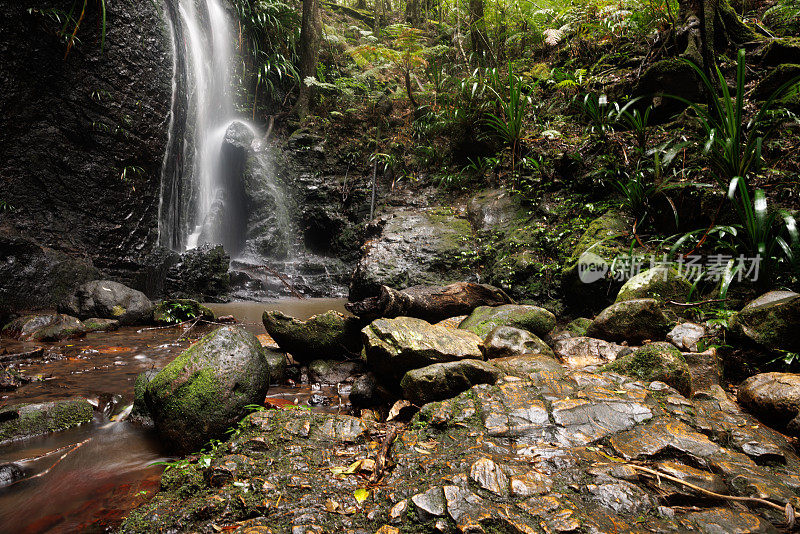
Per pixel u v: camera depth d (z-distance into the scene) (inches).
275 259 341.7
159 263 281.1
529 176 232.7
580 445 66.8
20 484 74.8
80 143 254.1
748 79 194.4
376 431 82.5
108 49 264.8
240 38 414.6
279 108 425.7
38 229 236.5
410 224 243.3
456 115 280.8
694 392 90.4
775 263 115.6
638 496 54.6
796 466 63.2
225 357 89.6
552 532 48.9
